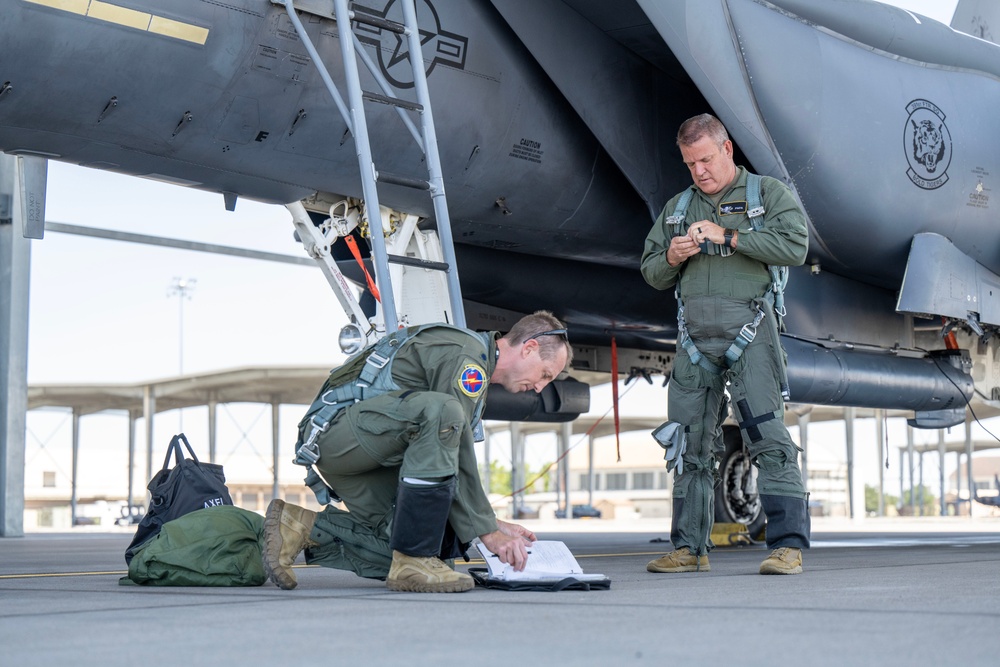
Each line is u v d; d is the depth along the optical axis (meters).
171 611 2.72
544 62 6.22
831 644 2.03
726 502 8.34
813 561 5.40
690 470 4.59
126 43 4.91
